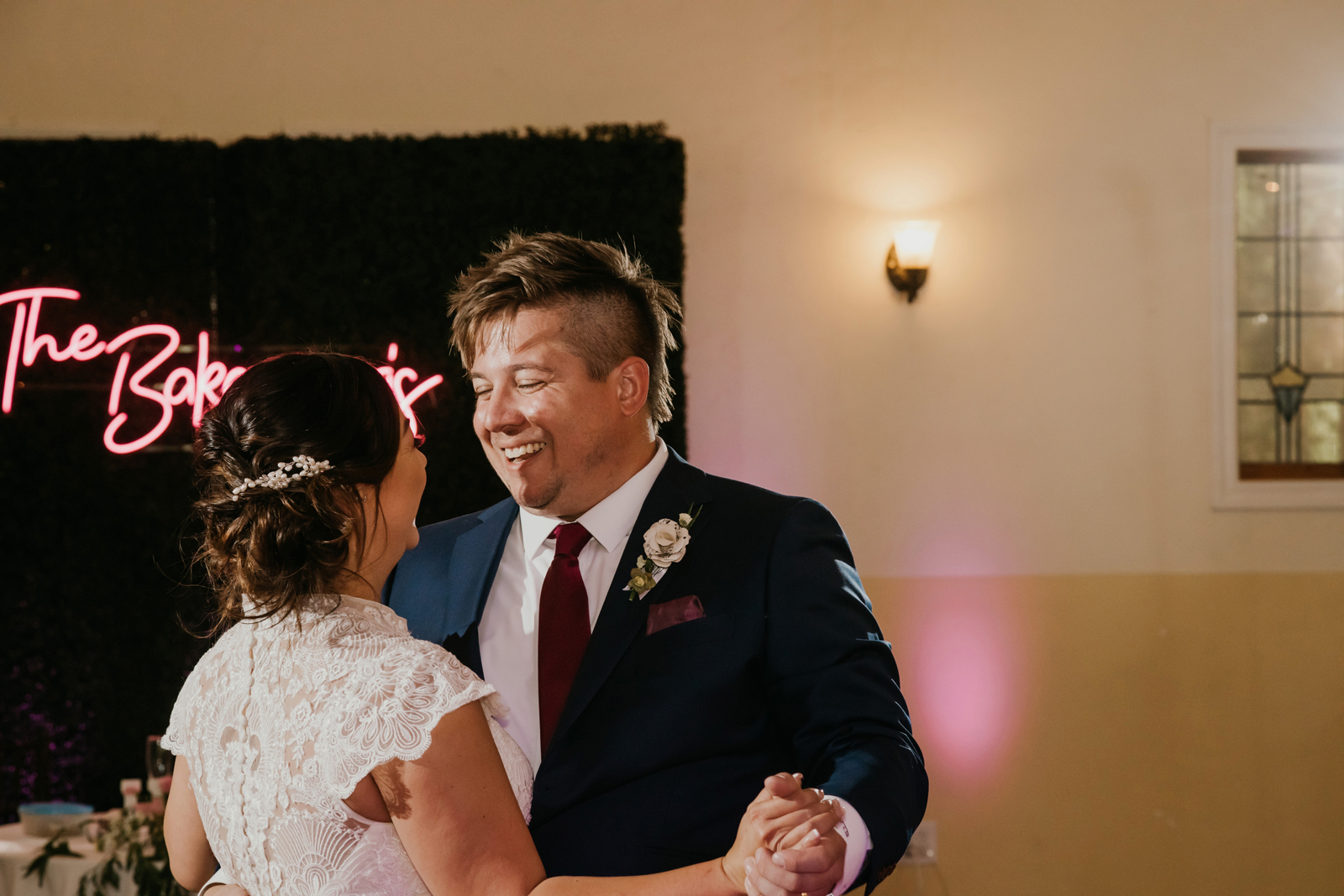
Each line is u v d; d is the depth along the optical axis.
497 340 1.55
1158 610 4.20
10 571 3.90
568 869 1.41
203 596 3.93
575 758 1.45
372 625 1.19
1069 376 4.23
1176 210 4.24
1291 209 4.33
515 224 4.02
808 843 1.11
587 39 4.21
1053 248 4.24
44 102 4.09
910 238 4.10
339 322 3.99
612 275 1.60
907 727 1.42
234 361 4.01
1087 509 4.22
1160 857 4.16
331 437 1.19
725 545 1.56
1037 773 4.17
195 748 1.23
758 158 4.23
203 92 4.12
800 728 1.46
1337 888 4.15
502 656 1.59
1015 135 4.25
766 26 4.24
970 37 4.26
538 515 1.67
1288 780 4.18
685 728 1.44
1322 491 4.20
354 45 4.16
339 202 4.00
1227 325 4.22
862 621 1.49
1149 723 4.19
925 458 4.21
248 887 1.17
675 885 1.15
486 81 4.18
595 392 1.56
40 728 3.88
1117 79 4.26
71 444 3.93
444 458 3.96
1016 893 4.14
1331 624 4.21
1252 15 4.26
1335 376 4.30
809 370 4.21
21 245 3.96
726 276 4.20
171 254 3.98
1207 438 4.23
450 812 1.08
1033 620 4.20
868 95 4.24
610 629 1.51
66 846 2.89
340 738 1.08
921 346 4.23
